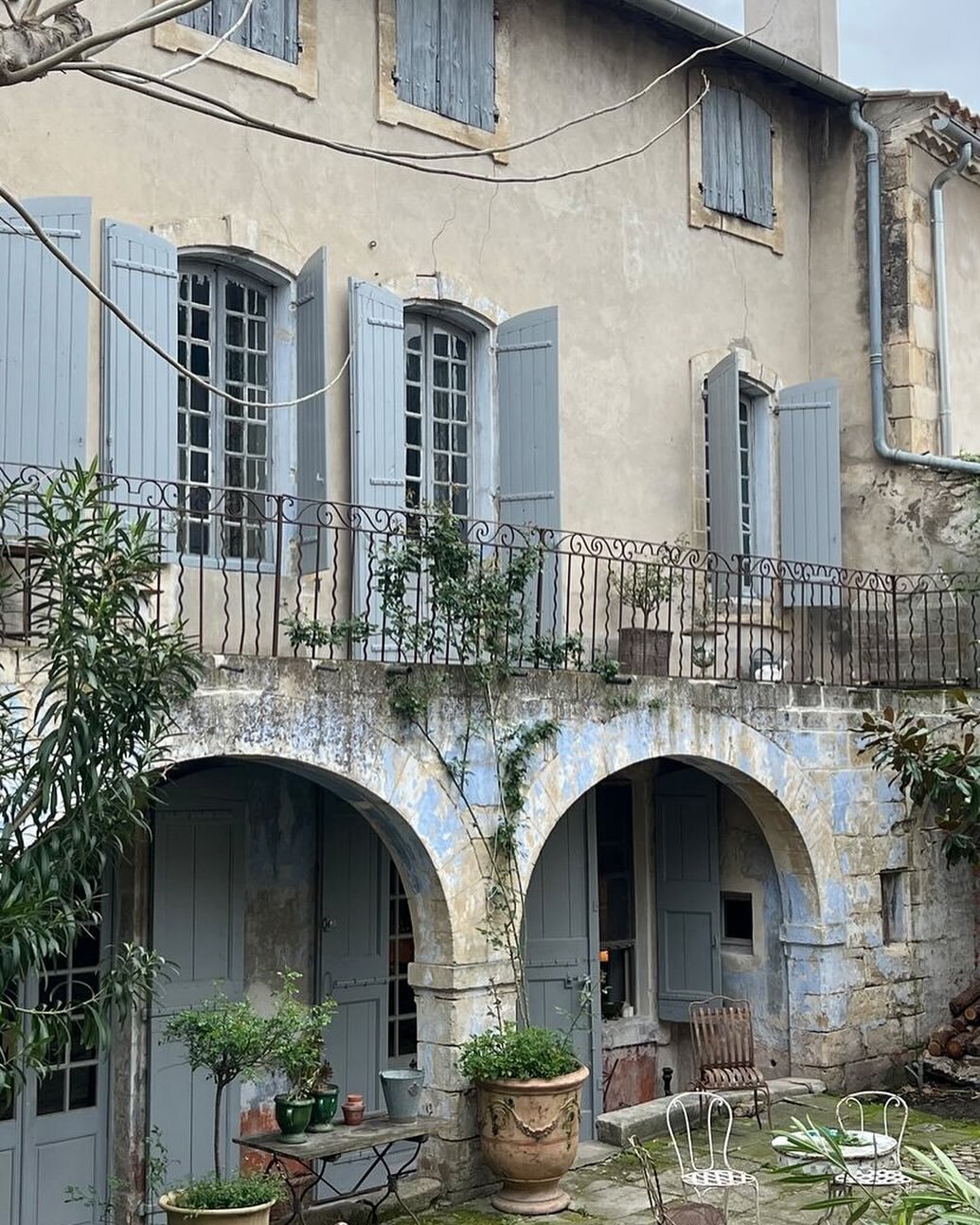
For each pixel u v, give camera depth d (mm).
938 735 12195
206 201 9430
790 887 11375
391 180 10453
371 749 8531
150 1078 8812
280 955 9703
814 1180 5789
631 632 11141
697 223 12648
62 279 8352
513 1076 8633
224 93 9555
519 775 9242
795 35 14109
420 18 10703
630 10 12000
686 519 12344
